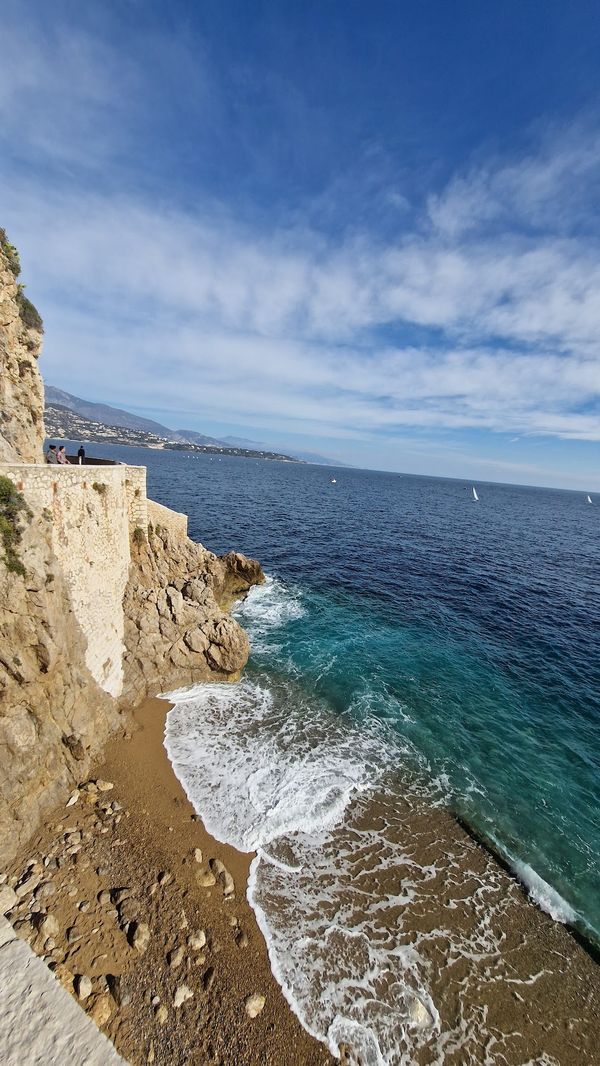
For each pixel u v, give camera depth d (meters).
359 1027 8.70
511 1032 8.98
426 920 10.82
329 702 19.34
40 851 10.87
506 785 15.59
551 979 9.94
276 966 9.42
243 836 12.31
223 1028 8.30
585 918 11.30
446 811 14.19
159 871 10.91
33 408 20.53
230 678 20.17
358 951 9.95
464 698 20.64
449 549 51.50
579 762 17.11
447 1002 9.30
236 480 116.94
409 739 17.39
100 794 12.88
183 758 15.00
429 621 29.38
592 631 29.67
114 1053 4.13
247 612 28.42
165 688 18.77
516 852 12.99
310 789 14.31
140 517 21.95
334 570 38.84
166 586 23.20
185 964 9.13
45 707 12.16
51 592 12.49
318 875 11.55
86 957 8.90
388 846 12.68
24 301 19.86
